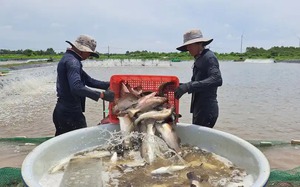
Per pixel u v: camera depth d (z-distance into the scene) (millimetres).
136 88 5309
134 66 51875
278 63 67875
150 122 4637
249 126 10008
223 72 37781
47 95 16750
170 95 5266
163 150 4336
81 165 3941
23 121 10383
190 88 4840
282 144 7258
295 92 18781
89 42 5387
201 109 5504
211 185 3500
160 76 5312
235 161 4164
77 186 3334
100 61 61938
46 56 84375
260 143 7203
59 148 4305
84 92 4879
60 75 5340
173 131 4590
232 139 4305
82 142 4645
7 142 7312
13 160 6191
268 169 3391
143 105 4855
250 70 42062
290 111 12609
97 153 4477
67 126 5645
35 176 3451
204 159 4285
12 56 82250
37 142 7332
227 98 16188
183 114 11648
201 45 5402
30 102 14383
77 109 5590
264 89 20172
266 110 12797
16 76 25531
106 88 6000
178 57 84062
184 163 4148
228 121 10688
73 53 5336
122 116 4922
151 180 3670
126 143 4551
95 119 10883
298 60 71438
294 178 4996
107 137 4887
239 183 3553
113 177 3768
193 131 4820
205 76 5281
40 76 27203
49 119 10656
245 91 19156
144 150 4281
